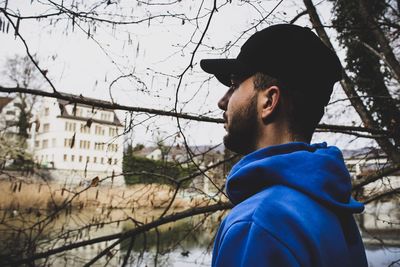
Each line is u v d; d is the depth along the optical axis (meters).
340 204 0.76
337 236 0.72
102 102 2.73
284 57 0.86
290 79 0.85
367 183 3.80
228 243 0.66
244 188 0.79
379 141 4.28
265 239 0.62
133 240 3.36
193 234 4.22
